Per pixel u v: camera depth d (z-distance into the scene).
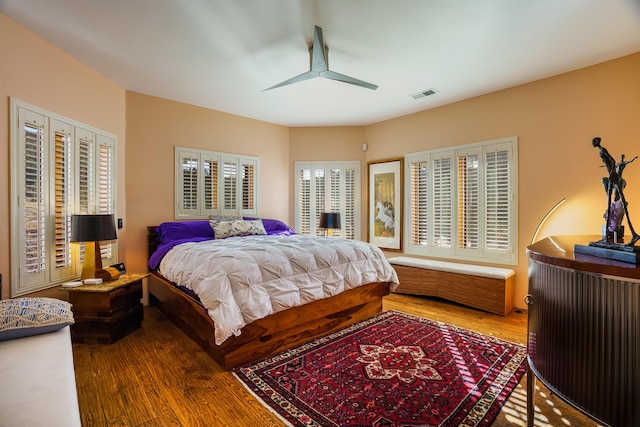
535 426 1.59
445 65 3.12
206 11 2.25
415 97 4.01
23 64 2.44
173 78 3.41
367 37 2.60
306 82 3.55
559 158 3.31
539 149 3.45
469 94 3.91
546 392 1.89
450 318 3.26
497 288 3.36
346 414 1.69
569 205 3.25
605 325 1.03
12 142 2.35
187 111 4.23
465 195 4.07
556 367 1.21
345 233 5.36
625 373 0.99
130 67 3.14
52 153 2.69
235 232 4.01
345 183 5.37
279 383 2.00
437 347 2.53
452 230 4.21
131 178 3.74
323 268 2.73
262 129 5.06
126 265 3.69
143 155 3.83
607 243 1.30
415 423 1.61
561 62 3.05
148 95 3.89
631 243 1.17
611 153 2.99
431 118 4.45
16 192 2.38
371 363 2.26
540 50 2.81
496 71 3.25
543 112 3.42
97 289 2.58
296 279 2.52
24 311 1.57
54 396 1.01
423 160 4.54
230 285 2.18
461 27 2.45
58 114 2.76
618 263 1.07
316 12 2.26
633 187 2.85
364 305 3.22
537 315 1.35
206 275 2.26
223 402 1.81
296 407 1.75
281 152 5.32
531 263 1.42
